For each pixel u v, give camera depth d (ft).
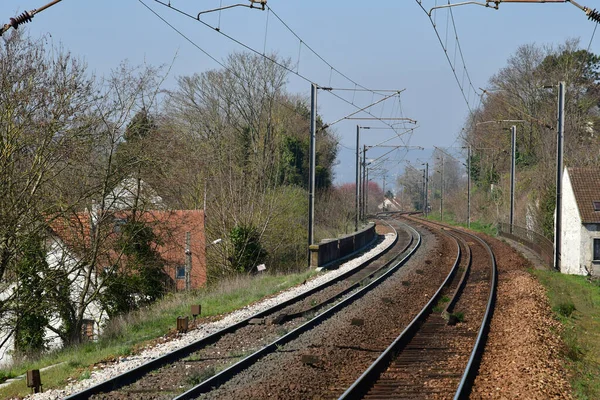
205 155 197.47
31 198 99.60
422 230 304.30
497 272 145.69
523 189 308.19
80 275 115.85
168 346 74.84
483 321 83.41
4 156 96.63
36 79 99.66
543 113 337.93
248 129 284.61
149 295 131.95
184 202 174.70
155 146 119.96
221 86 283.59
